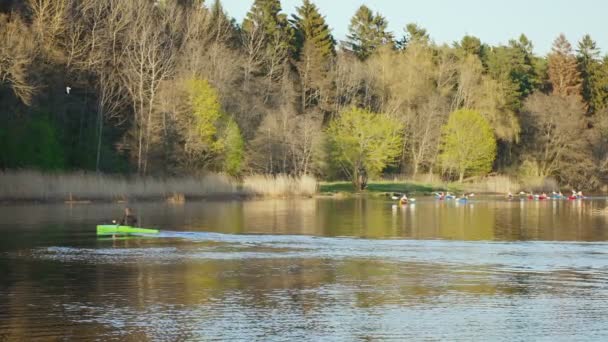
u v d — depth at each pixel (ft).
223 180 308.81
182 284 110.52
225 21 466.70
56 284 109.60
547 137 442.91
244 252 143.13
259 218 213.46
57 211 223.51
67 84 328.49
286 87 431.02
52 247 146.82
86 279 113.50
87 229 175.52
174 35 411.13
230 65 393.29
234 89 389.19
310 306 97.55
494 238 167.73
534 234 176.86
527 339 83.66
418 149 456.86
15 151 276.21
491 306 98.02
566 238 168.66
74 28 338.75
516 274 120.06
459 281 114.42
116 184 273.13
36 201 253.65
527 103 466.29
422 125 451.53
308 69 474.90
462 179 438.81
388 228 189.26
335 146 394.93
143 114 323.37
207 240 160.66
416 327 88.02
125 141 325.62
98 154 311.88
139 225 182.60
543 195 353.72
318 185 368.48
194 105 320.09
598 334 85.40
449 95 477.36
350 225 196.65
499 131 447.01
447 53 493.36
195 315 92.43
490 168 440.86
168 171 310.65
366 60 519.60
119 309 94.99
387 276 118.01
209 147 324.19
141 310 94.43
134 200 276.82
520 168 444.96
